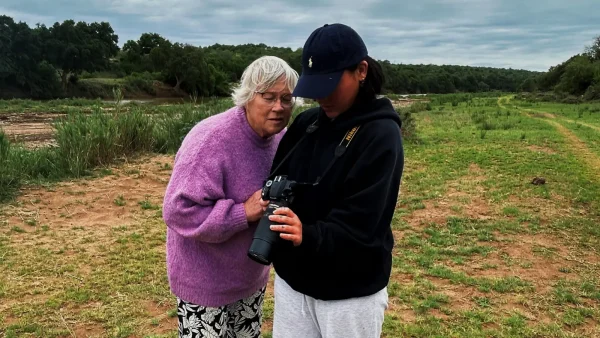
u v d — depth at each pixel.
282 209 1.72
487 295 4.37
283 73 2.02
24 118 22.31
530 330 3.74
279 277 2.07
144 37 72.25
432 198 7.77
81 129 8.66
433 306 4.10
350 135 1.80
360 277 1.85
